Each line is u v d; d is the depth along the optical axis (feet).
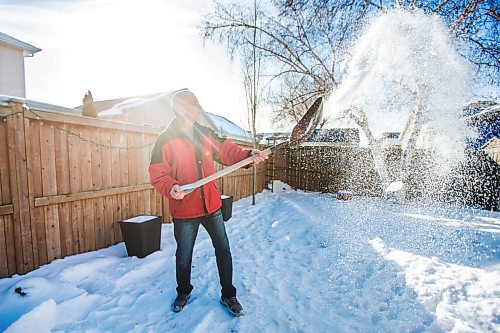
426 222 17.48
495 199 23.66
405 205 25.02
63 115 10.07
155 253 11.21
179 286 7.14
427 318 6.36
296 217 18.61
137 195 13.85
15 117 8.63
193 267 10.02
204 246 12.57
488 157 24.49
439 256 10.54
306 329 6.28
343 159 36.22
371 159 32.81
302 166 40.68
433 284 7.73
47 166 9.70
